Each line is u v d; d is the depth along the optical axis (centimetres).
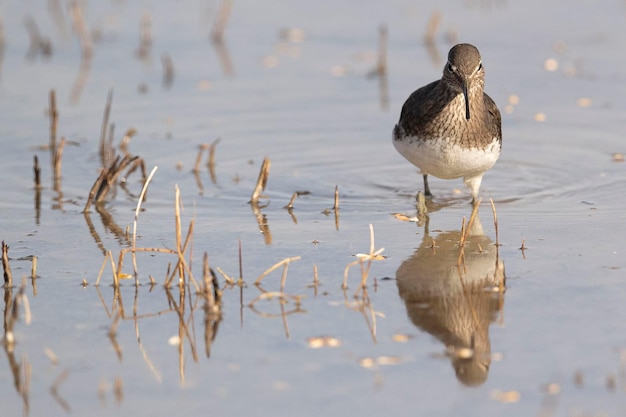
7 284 1145
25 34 2403
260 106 1955
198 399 895
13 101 1966
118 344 1007
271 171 1625
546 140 1731
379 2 2647
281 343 999
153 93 2031
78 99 1986
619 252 1217
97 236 1327
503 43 2266
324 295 1113
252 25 2483
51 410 884
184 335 1023
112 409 882
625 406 862
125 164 1493
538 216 1378
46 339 1020
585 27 2350
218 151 1719
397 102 1964
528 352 966
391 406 875
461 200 1481
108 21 2511
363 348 984
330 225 1365
